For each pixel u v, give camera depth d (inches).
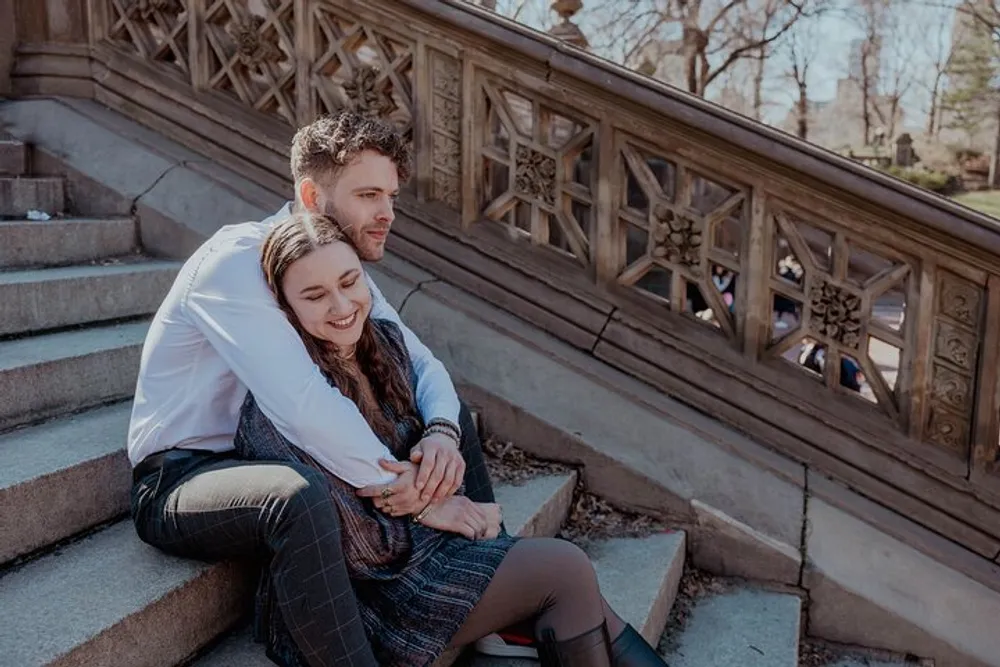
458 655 80.1
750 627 99.3
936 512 111.5
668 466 113.4
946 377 111.0
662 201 119.8
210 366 68.7
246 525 60.8
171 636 64.7
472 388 120.0
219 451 70.6
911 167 1108.5
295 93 137.7
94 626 58.4
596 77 116.5
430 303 125.6
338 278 64.9
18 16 152.1
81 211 141.3
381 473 64.9
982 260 105.8
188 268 68.4
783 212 115.2
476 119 127.2
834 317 115.0
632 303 122.8
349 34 131.8
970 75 1048.8
